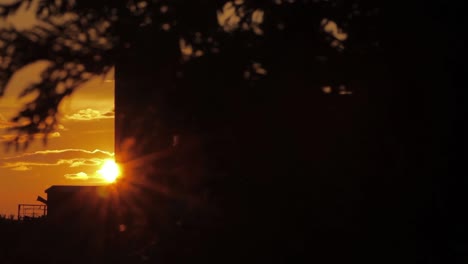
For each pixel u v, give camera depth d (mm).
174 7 17391
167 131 18453
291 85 17406
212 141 17953
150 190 20109
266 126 17500
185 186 18922
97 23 17938
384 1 17016
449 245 16500
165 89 17688
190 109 17625
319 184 17250
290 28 17359
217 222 18062
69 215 60219
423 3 16750
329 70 17422
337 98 17594
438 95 16781
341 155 17328
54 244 58625
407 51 16953
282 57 17344
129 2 17719
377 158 17141
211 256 18031
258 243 17438
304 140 17422
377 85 17266
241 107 17422
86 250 54125
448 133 16703
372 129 17297
